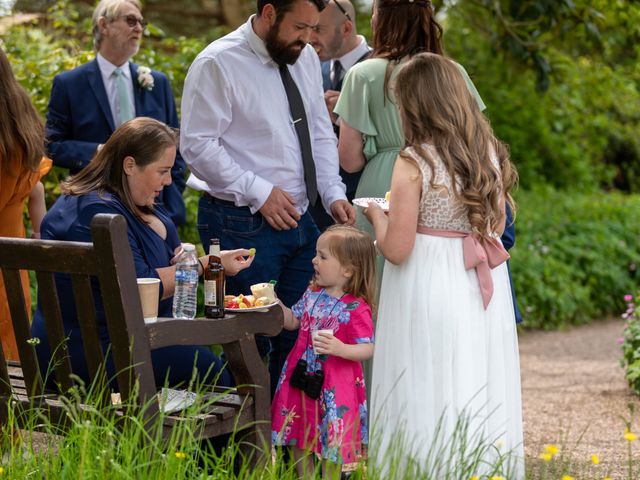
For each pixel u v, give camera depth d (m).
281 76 4.79
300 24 4.58
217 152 4.61
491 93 16.05
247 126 4.71
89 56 7.71
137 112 6.17
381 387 3.99
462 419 3.85
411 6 4.68
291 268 4.93
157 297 3.65
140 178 4.11
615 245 13.36
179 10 15.62
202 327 3.71
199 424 3.60
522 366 8.86
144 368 3.48
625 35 12.63
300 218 4.84
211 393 3.97
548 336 10.96
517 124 16.38
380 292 4.17
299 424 4.27
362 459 3.64
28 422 3.63
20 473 3.42
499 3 12.03
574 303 11.95
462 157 3.87
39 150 4.71
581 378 8.10
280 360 4.93
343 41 6.14
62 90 6.09
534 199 14.52
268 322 4.04
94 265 3.44
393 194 3.89
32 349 3.77
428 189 3.88
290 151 4.78
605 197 15.62
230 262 4.03
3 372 3.87
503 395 4.01
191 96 4.65
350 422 4.19
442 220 3.92
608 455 5.38
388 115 4.73
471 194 3.86
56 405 3.71
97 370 3.55
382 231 4.03
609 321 12.27
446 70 3.98
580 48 14.44
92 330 3.56
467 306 3.91
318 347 4.12
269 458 3.67
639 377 7.10
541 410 6.79
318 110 5.09
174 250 4.39
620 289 12.84
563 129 17.27
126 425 3.41
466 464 3.60
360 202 4.23
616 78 16.50
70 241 3.85
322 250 4.32
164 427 3.55
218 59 4.62
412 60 4.02
